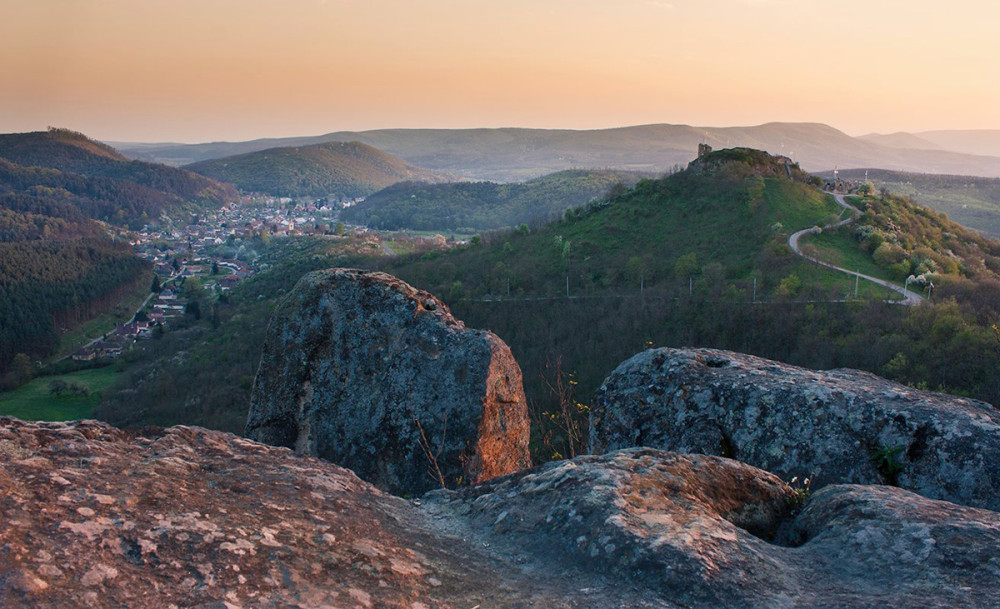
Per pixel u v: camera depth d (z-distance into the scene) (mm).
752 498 4641
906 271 63844
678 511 3924
